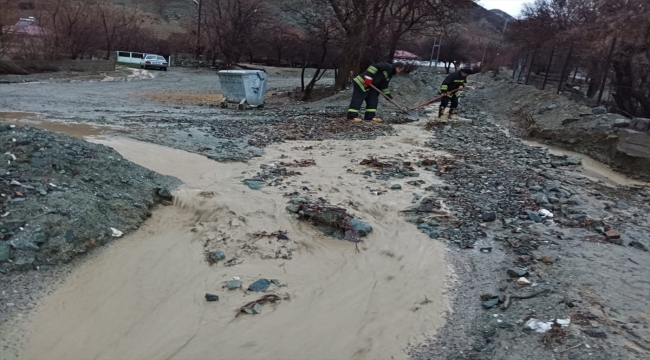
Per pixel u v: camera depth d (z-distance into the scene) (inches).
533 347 129.6
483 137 420.5
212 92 844.0
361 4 694.5
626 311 145.1
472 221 219.5
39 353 129.2
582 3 768.3
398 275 177.0
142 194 222.5
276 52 1578.5
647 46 491.8
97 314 148.6
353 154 329.1
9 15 941.2
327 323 148.9
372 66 453.7
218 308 154.6
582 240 200.8
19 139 213.5
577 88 767.7
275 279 172.9
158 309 153.5
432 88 866.8
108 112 460.4
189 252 187.6
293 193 243.3
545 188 269.6
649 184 304.2
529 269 174.9
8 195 179.9
